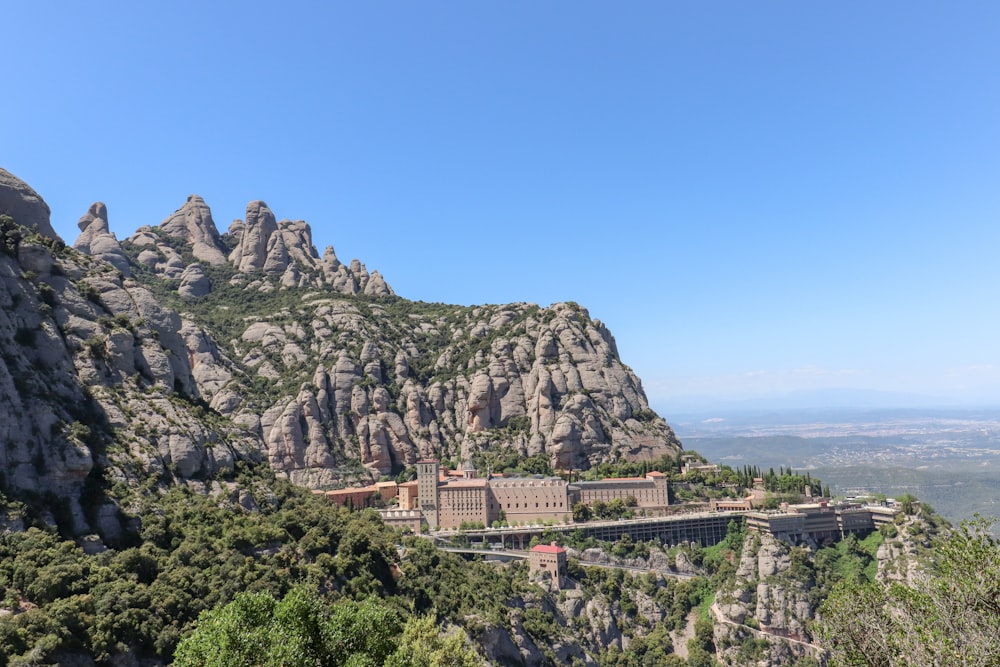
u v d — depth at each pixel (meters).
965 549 73.12
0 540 133.25
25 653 112.50
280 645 76.69
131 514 160.38
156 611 133.38
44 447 156.00
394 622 89.31
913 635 70.00
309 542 181.00
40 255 196.50
